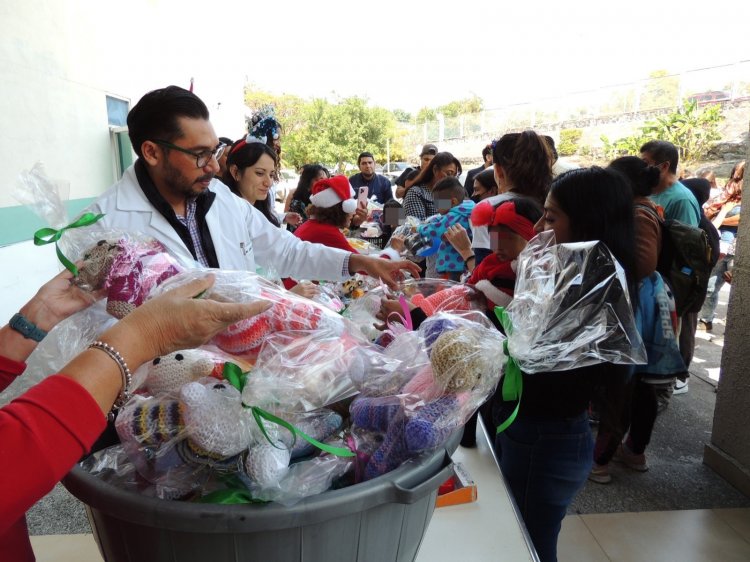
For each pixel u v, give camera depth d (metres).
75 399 0.57
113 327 0.63
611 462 2.91
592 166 1.34
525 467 1.39
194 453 0.66
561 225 1.32
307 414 0.75
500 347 0.86
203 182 1.52
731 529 2.38
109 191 1.57
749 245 2.49
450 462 0.72
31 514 2.20
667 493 2.64
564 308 0.96
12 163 4.05
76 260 0.89
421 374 0.81
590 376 1.26
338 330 0.85
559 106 18.70
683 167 11.09
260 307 0.72
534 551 1.02
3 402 0.95
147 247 0.96
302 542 0.60
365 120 31.41
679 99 14.67
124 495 0.60
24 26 4.32
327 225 2.77
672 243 2.50
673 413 3.46
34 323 0.83
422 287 1.68
